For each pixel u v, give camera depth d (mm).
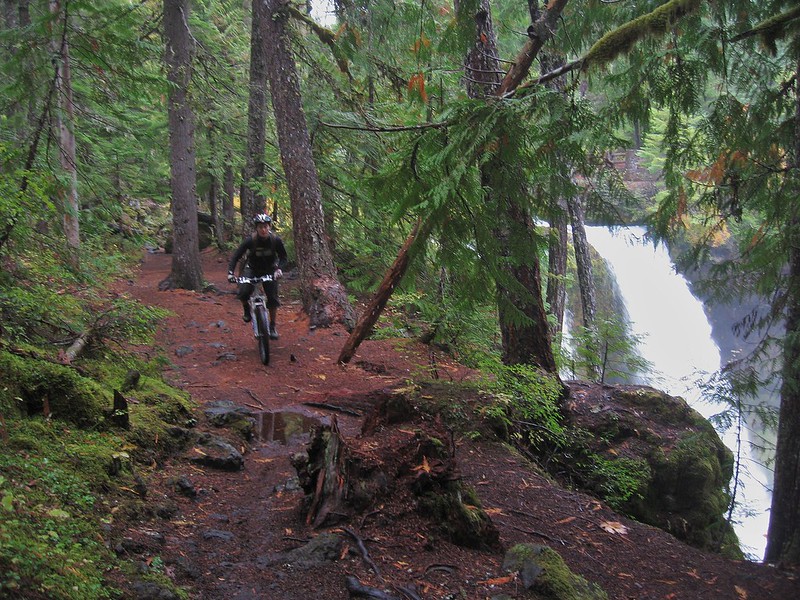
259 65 16281
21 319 6352
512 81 6402
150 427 5293
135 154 20500
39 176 6332
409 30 7145
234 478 5172
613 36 4336
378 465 4492
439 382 8156
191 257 14875
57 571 2838
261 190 16047
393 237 16422
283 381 8562
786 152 6805
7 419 4277
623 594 4410
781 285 6355
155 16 15516
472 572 3977
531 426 7836
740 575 4988
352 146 14812
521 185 4484
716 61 4230
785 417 6492
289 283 16625
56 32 8594
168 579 3350
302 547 3945
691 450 8500
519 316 4922
